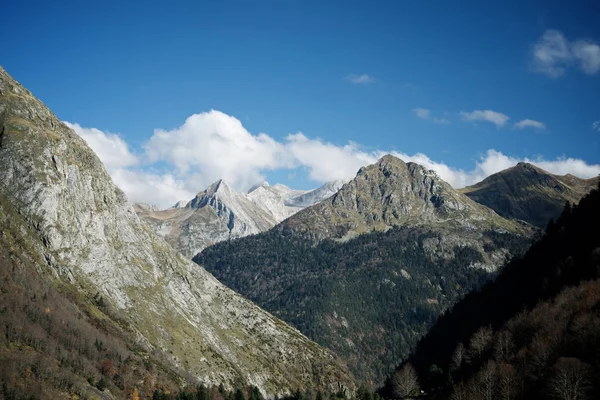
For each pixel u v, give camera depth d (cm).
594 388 16550
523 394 18325
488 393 19025
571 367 17000
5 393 17638
